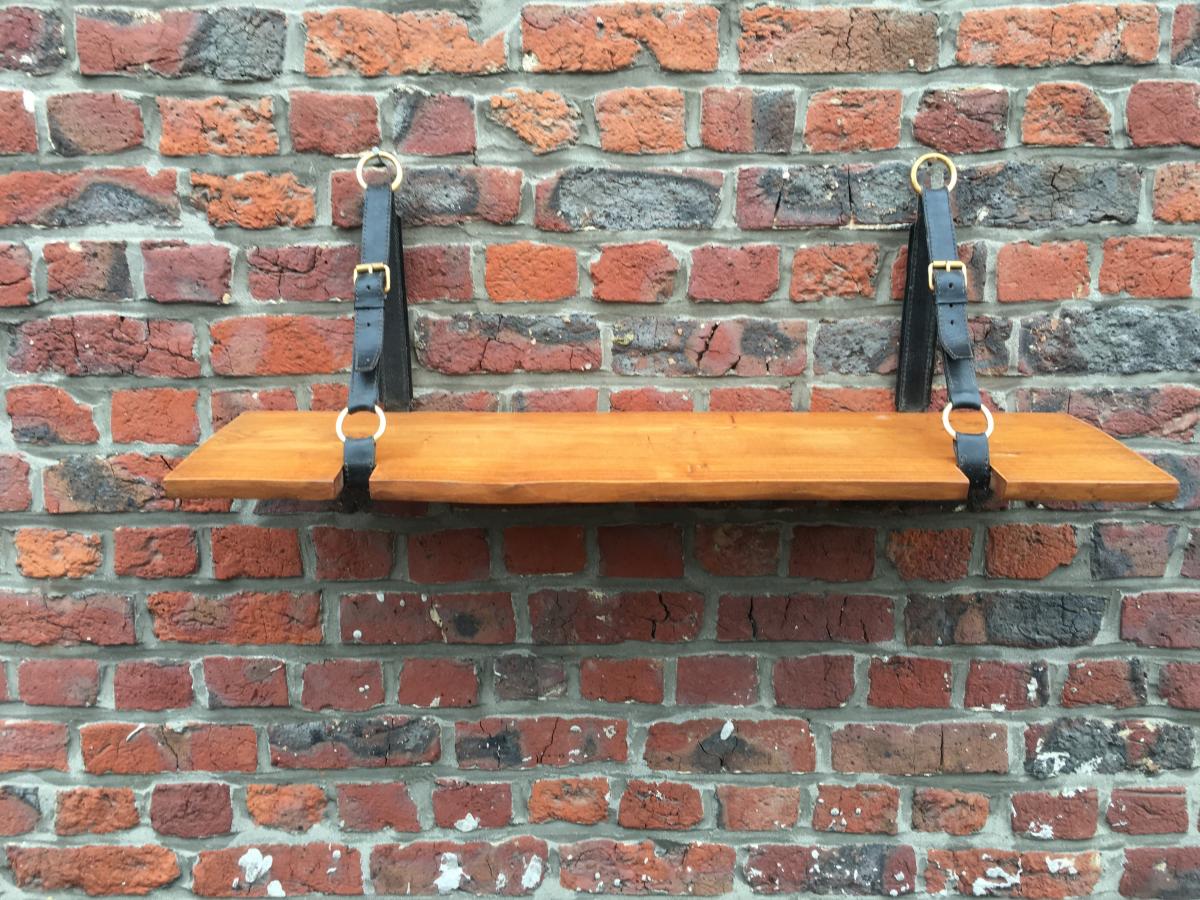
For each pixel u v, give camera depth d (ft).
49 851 3.09
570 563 3.01
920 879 3.10
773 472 2.23
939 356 2.95
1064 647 3.02
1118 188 2.81
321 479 2.19
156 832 3.10
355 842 3.12
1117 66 2.75
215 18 2.73
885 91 2.77
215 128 2.78
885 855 3.10
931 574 3.00
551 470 2.25
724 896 3.11
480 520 2.98
